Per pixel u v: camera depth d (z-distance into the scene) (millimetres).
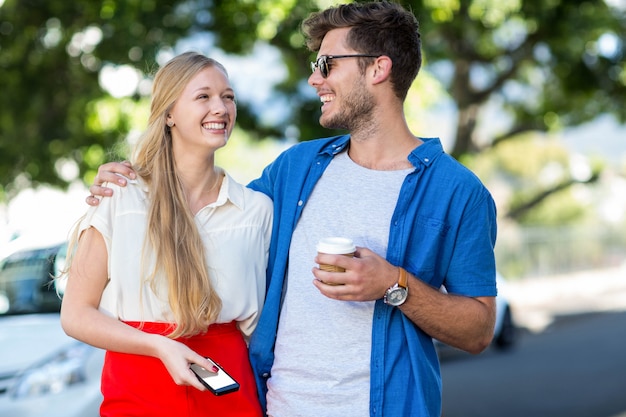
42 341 5332
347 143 3314
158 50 12727
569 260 30219
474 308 3025
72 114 14391
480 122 21734
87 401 4949
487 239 3111
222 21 12820
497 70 18766
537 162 43812
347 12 3209
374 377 2971
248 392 3119
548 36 16438
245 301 3170
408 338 3016
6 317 5793
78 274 3010
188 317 2965
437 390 3068
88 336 2906
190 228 3049
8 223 6652
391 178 3152
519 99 21578
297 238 3186
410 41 3225
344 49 3193
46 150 14336
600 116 21609
